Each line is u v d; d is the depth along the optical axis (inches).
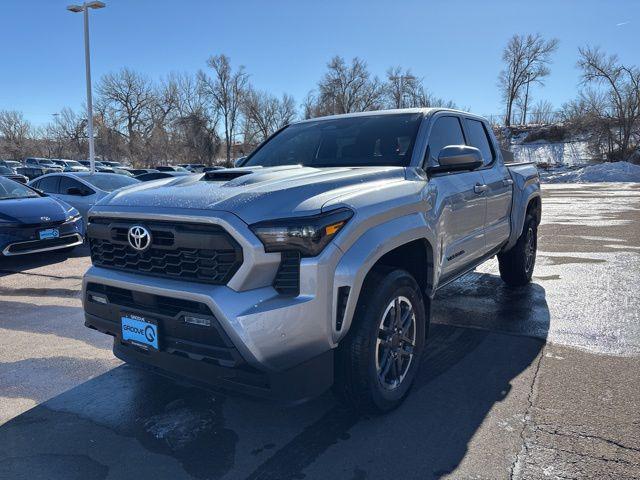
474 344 165.6
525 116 2554.1
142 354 118.0
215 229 100.7
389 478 98.4
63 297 238.7
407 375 127.2
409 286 123.6
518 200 213.2
